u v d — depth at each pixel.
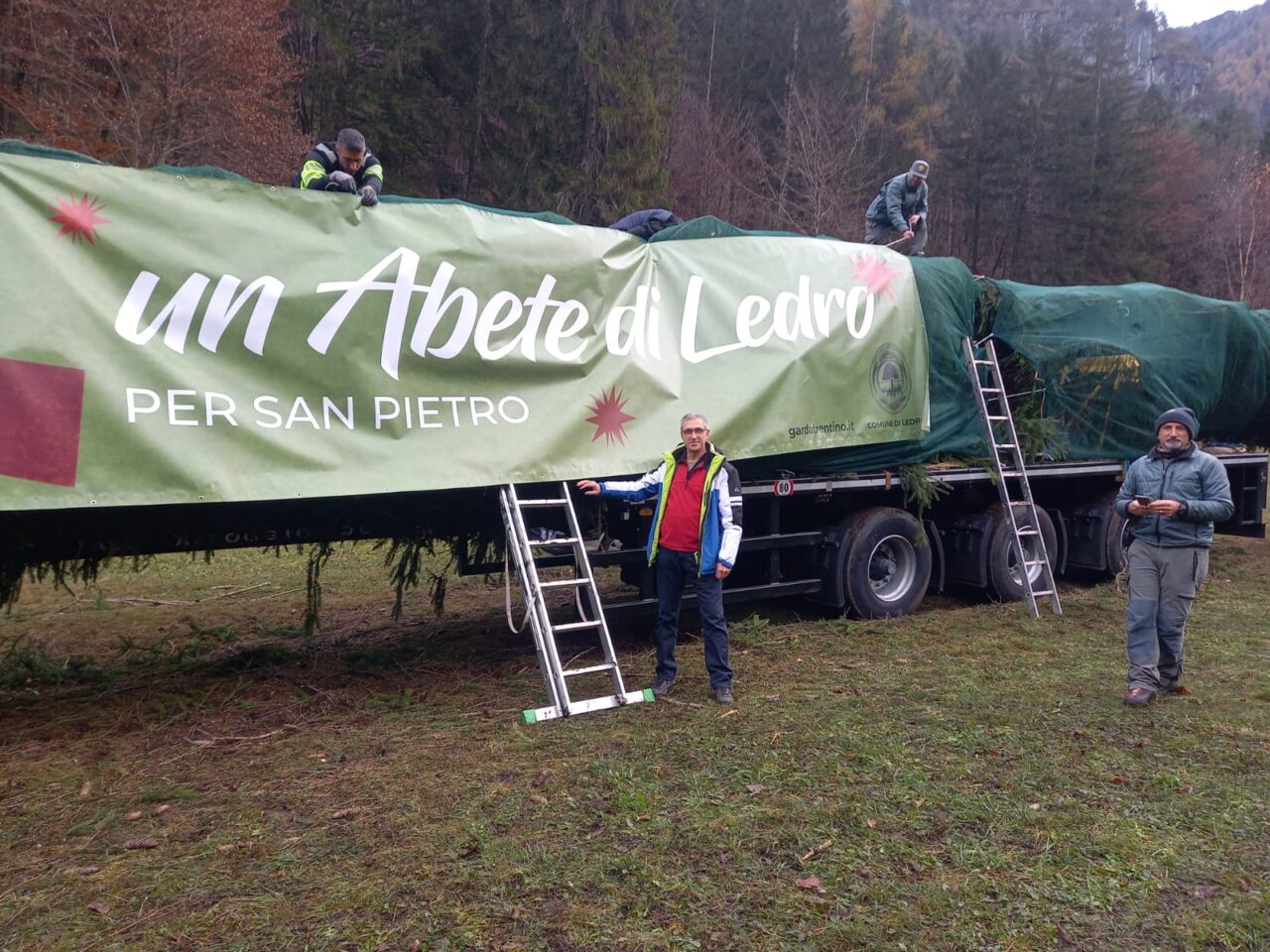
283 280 5.30
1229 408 10.75
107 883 3.54
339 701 5.86
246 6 20.20
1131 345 9.63
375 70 26.47
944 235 41.00
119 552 5.71
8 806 4.29
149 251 4.95
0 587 5.61
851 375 7.61
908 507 8.72
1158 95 50.44
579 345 6.32
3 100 18.73
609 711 5.52
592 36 27.84
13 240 4.60
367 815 4.09
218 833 3.95
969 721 5.25
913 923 3.22
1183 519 5.49
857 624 7.80
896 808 4.11
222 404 5.06
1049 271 40.56
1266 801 4.20
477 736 5.12
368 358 5.54
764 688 5.98
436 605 7.28
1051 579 8.32
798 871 3.58
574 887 3.45
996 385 8.66
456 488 5.88
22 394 4.54
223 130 19.73
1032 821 3.98
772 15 36.50
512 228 6.16
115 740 5.21
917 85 41.34
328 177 5.86
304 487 5.22
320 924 3.23
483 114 27.36
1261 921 3.22
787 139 31.17
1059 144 40.88
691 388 6.75
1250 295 40.34
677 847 3.76
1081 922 3.24
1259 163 47.56
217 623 8.23
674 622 5.91
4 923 3.27
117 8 18.31
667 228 7.45
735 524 5.62
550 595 9.34
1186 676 6.18
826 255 7.73
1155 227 42.47
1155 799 4.23
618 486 5.98
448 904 3.35
